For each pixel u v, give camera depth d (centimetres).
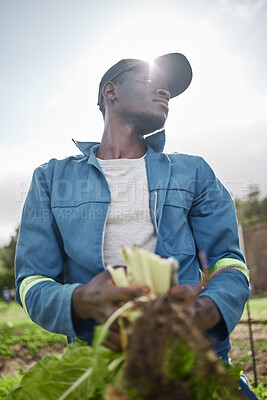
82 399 125
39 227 186
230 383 123
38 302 160
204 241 191
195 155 212
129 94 197
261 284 2386
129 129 202
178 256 178
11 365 823
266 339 798
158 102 198
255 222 2505
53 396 127
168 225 184
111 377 119
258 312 1130
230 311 152
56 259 183
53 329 158
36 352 903
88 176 193
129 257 131
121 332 118
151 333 107
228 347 175
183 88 233
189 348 108
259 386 434
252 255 2480
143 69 200
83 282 177
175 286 123
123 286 128
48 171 199
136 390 105
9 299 2447
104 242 182
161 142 209
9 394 139
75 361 129
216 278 167
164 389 104
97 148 215
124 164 196
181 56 223
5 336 1039
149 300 117
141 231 183
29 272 178
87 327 164
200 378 109
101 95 221
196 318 135
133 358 106
